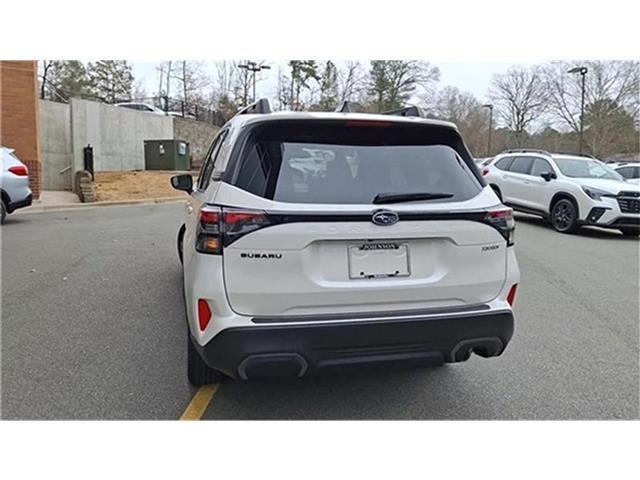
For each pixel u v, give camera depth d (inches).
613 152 1903.3
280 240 90.9
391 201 97.9
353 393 120.8
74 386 121.0
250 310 92.3
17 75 513.7
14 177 393.4
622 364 139.9
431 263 100.2
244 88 1667.1
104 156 784.9
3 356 138.3
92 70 1734.7
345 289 94.3
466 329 101.0
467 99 2397.9
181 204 581.0
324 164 99.0
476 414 112.2
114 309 180.5
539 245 326.6
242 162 96.5
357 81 1889.8
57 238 327.0
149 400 115.0
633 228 351.9
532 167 418.3
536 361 141.2
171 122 982.4
